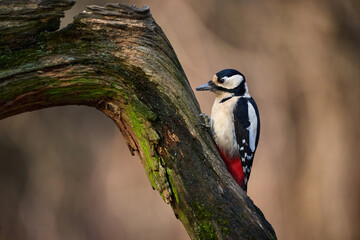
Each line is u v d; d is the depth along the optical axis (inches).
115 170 613.6
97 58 209.6
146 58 216.8
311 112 606.2
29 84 201.5
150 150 219.1
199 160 219.6
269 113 607.5
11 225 599.2
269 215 573.9
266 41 626.5
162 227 576.4
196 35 600.4
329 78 608.7
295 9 626.2
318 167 588.1
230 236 214.5
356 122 597.3
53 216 603.5
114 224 589.3
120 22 211.9
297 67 616.7
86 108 647.8
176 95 221.0
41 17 197.6
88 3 608.4
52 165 625.6
